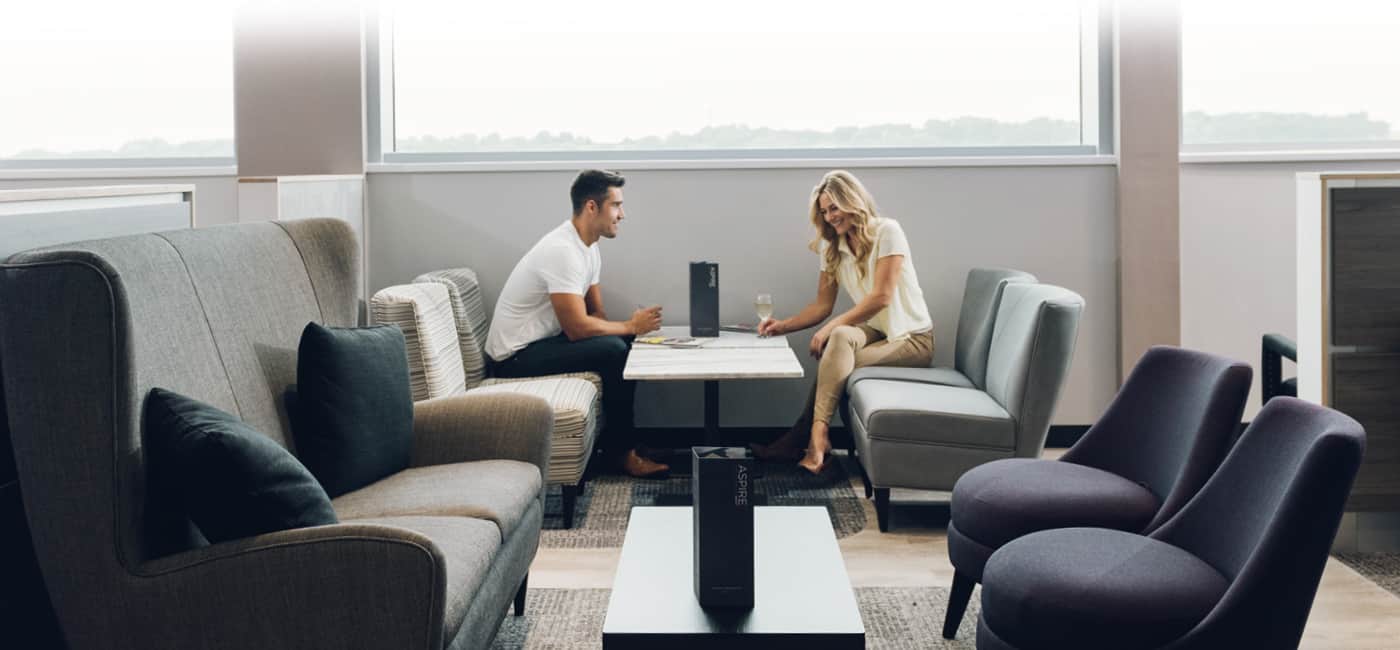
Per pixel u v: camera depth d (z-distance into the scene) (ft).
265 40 16.56
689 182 17.03
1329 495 6.42
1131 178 16.70
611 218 15.42
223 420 6.86
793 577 7.95
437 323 12.89
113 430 6.45
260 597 6.44
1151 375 9.68
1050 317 12.32
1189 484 8.33
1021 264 17.08
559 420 13.03
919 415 12.65
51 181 17.06
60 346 6.39
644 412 17.33
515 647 9.71
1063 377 12.45
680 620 7.19
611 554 12.26
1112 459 9.84
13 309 6.41
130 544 6.53
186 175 17.25
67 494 6.46
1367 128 17.61
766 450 16.21
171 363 7.47
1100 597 7.06
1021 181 17.01
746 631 7.00
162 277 7.73
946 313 17.16
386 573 6.42
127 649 6.54
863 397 13.53
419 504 8.61
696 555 7.55
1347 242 11.23
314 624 6.46
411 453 9.98
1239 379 8.36
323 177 14.75
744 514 7.39
